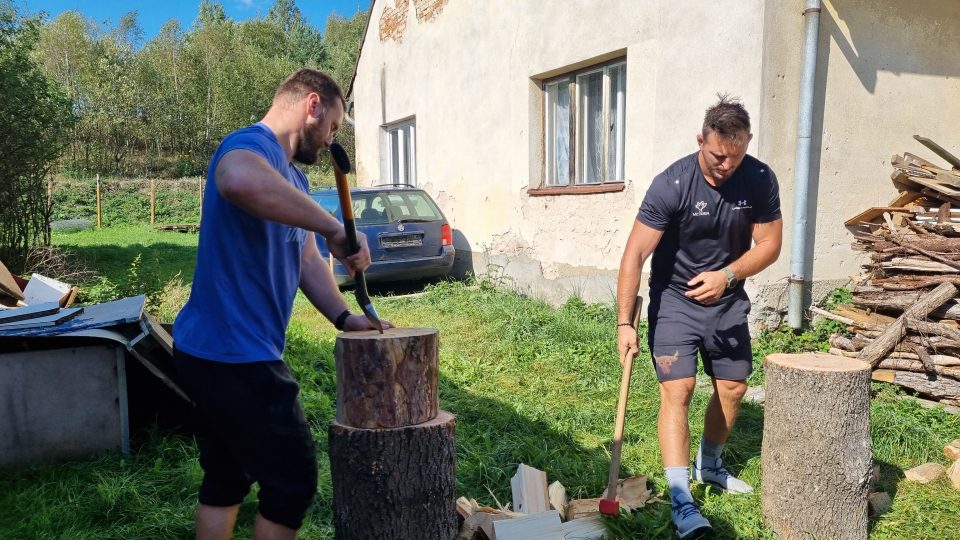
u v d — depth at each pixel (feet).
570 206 26.91
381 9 42.01
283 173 7.17
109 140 127.44
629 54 23.44
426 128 37.50
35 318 13.14
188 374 7.16
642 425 14.96
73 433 12.51
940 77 21.59
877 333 17.16
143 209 84.79
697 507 10.23
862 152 20.63
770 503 10.34
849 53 20.06
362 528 7.07
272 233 7.12
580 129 27.30
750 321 19.95
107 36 146.00
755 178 10.39
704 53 20.70
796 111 19.72
